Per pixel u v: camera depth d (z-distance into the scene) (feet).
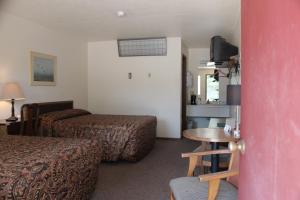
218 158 8.77
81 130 13.30
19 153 6.80
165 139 19.39
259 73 3.03
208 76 22.82
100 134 13.15
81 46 19.79
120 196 9.16
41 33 15.08
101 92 20.58
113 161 13.21
